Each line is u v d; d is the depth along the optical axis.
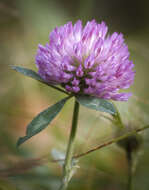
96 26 0.17
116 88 0.16
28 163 0.20
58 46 0.16
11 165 0.20
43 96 0.26
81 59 0.16
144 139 0.19
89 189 0.20
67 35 0.16
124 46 0.16
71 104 0.24
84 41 0.16
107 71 0.16
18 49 0.28
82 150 0.20
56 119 0.23
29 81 0.26
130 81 0.16
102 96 0.16
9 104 0.24
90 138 0.21
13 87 0.26
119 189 0.20
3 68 0.27
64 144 0.22
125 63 0.16
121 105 0.19
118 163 0.21
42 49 0.16
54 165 0.21
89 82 0.16
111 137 0.19
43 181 0.20
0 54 0.28
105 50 0.16
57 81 0.16
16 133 0.23
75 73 0.16
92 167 0.20
